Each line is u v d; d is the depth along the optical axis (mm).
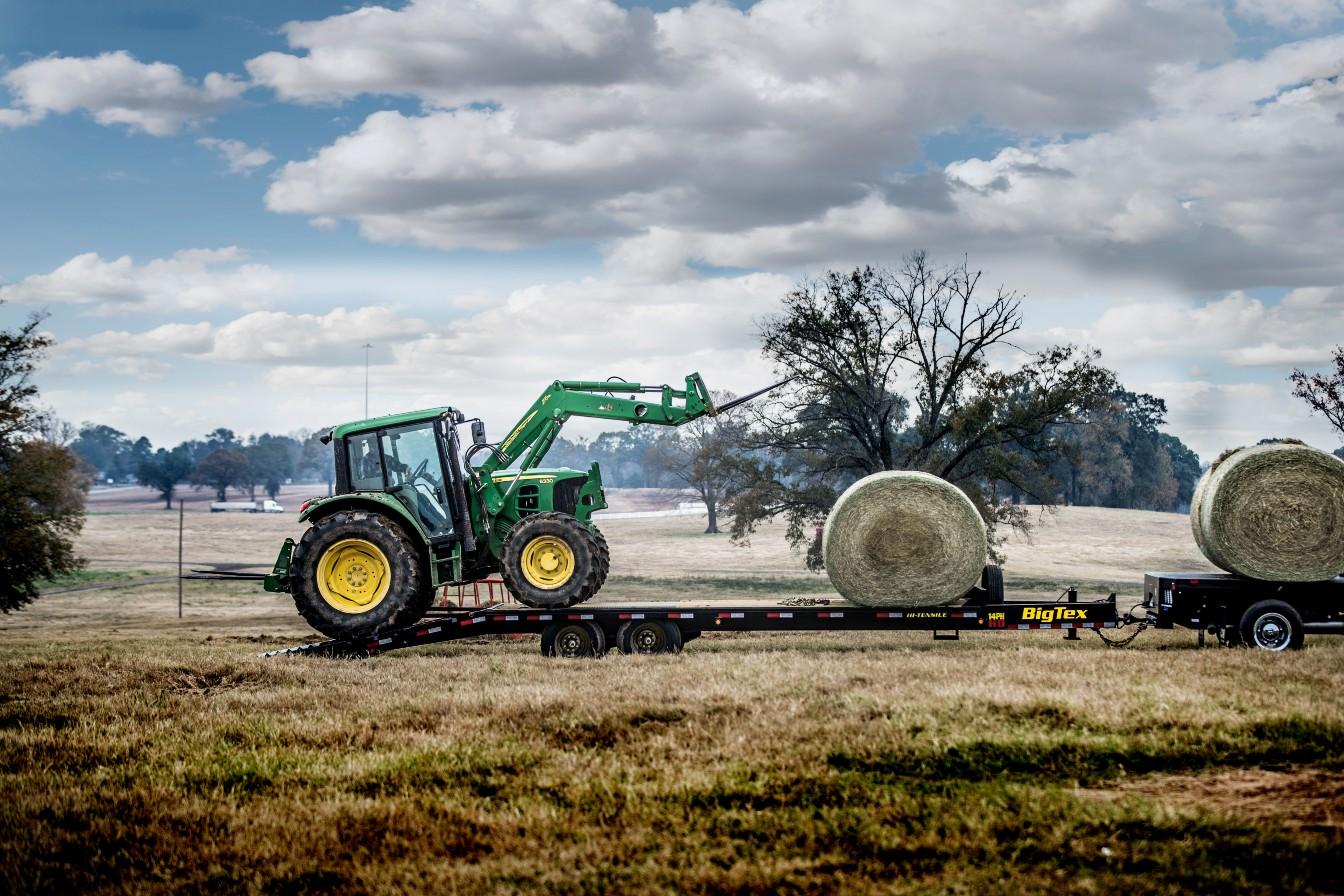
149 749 8938
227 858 6578
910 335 35562
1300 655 12078
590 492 15336
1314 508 12906
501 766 8219
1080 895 5613
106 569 63219
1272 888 5590
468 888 6008
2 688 11836
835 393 35625
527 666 12633
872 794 7227
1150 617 13852
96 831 7051
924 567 13508
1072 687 10172
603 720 9359
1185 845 6148
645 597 37969
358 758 8531
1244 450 13320
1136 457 108062
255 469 165125
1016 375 34438
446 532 14242
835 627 13641
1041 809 6812
